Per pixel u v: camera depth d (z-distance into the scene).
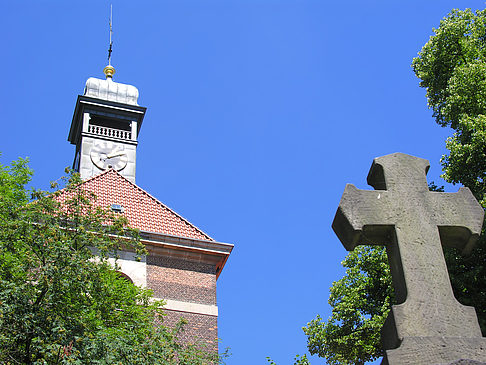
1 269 14.45
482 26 24.86
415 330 5.76
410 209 6.46
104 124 40.66
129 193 29.81
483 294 17.39
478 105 21.67
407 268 6.13
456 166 20.62
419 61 25.62
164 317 24.92
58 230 15.15
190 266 26.89
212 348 24.77
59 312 14.12
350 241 6.49
